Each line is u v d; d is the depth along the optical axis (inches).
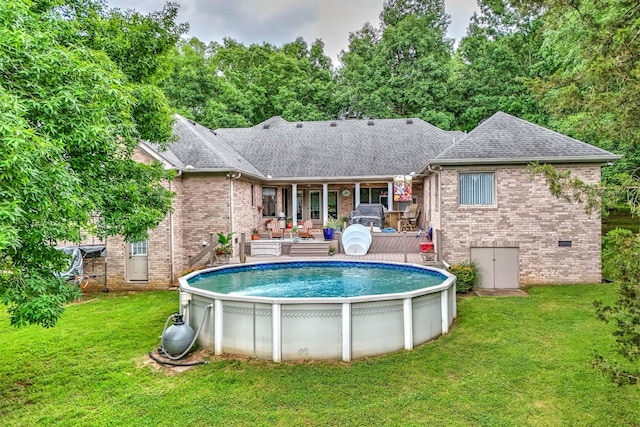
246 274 573.0
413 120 1039.6
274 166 920.9
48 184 221.8
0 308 492.1
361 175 871.7
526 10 350.3
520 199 569.6
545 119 1008.9
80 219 260.7
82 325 417.7
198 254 631.8
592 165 558.3
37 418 232.7
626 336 204.2
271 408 236.7
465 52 1441.9
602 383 261.6
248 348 316.5
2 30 211.3
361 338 309.1
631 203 256.8
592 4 336.5
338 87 1574.8
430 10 1702.8
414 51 1408.7
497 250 576.7
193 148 700.0
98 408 242.4
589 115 310.5
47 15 297.6
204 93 1430.9
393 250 728.3
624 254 207.5
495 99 1205.7
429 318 346.0
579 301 471.8
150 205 445.1
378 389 257.4
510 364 293.0
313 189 1014.4
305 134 1026.1
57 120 250.1
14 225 207.8
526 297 499.2
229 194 671.1
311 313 306.2
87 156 303.4
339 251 739.4
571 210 561.3
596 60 281.1
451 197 583.2
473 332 364.8
